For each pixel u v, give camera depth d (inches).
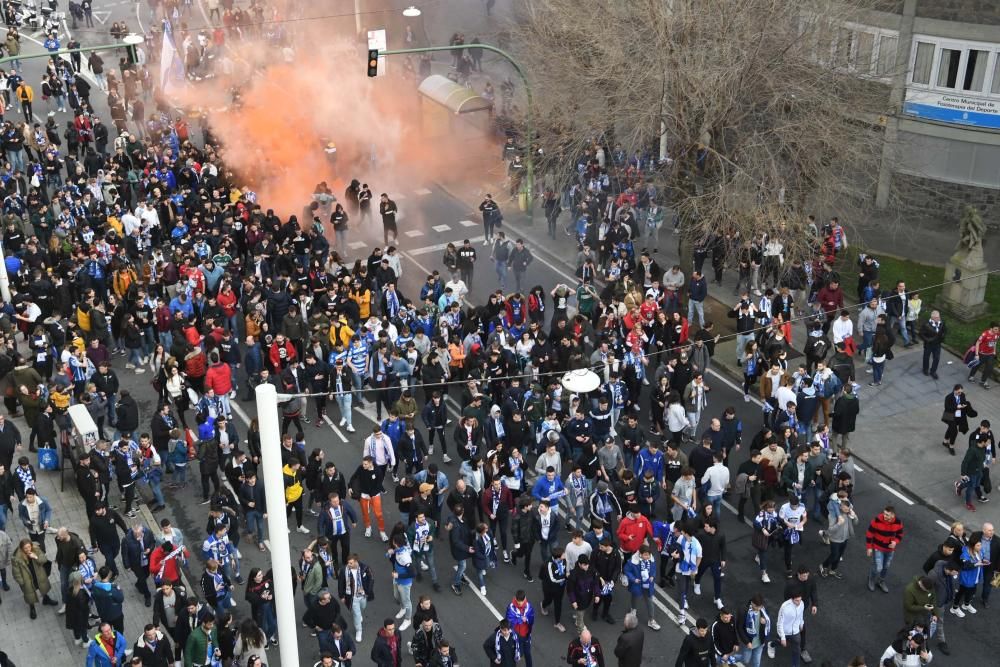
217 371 1118.4
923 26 1579.7
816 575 986.1
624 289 1317.7
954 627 928.9
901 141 1499.8
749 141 1305.4
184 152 1705.2
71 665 890.7
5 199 1497.3
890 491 1112.2
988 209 1625.2
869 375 1298.0
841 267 1528.1
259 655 826.8
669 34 1302.9
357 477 995.3
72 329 1237.1
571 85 1517.0
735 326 1396.4
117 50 2278.5
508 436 1066.7
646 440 1085.1
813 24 1333.7
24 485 970.7
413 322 1250.6
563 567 898.1
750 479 1026.7
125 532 951.6
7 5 2282.2
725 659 832.3
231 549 939.3
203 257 1370.6
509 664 824.9
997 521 1061.1
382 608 947.3
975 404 1242.0
